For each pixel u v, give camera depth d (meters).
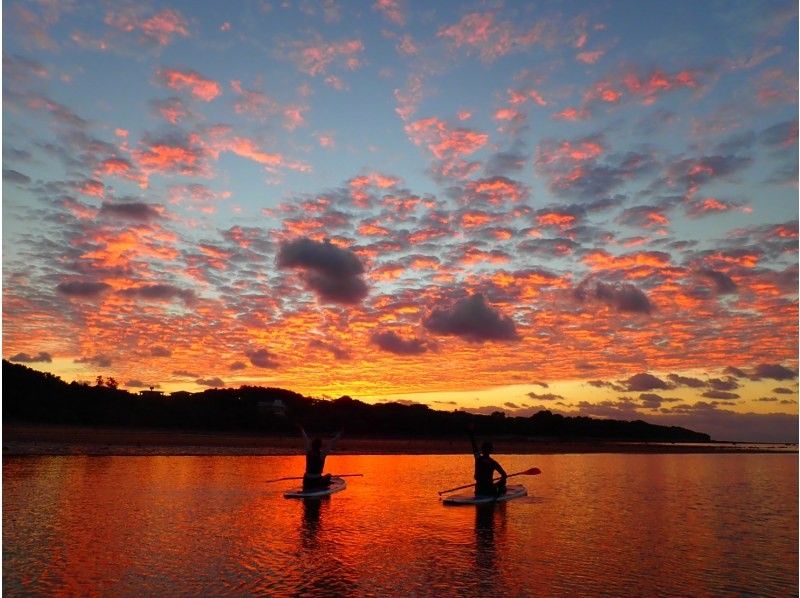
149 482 22.77
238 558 10.95
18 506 16.55
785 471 38.25
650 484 28.05
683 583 10.05
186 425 72.19
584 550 12.46
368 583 9.52
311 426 86.44
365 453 51.19
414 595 8.94
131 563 10.46
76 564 10.33
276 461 35.53
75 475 24.69
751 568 11.18
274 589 9.07
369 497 20.25
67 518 14.80
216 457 37.91
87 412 66.56
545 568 10.83
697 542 13.65
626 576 10.41
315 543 12.43
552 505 19.44
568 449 66.88
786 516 18.06
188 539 12.56
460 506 18.59
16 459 32.19
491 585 9.59
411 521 15.55
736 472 36.88
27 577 9.48
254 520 15.06
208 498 18.77
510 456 51.81
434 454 50.94
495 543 12.90
